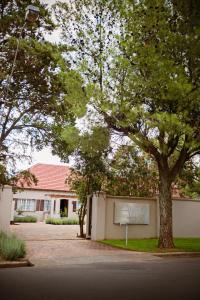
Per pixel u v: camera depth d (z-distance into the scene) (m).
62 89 16.95
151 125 11.16
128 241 16.12
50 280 7.31
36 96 17.44
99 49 13.23
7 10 16.95
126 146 16.11
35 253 11.70
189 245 15.13
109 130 13.79
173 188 23.34
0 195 14.90
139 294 6.17
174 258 12.02
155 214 18.39
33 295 5.96
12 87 16.55
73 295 5.99
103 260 10.69
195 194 26.69
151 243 15.42
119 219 16.83
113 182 18.20
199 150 14.38
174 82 10.78
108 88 12.13
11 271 8.46
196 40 10.48
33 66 16.50
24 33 17.00
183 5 9.28
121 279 7.59
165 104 12.09
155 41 11.52
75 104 12.49
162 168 14.30
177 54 11.45
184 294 6.25
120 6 12.29
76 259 10.75
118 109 11.84
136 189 20.00
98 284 6.98
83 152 16.06
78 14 13.59
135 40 11.73
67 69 13.15
